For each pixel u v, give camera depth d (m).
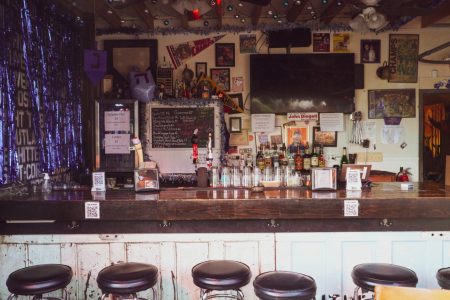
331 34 6.12
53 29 4.74
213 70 6.17
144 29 6.05
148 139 5.70
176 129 5.71
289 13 5.80
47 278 2.61
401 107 6.16
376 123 6.19
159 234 3.31
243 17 6.05
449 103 7.59
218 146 5.70
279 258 3.32
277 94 6.04
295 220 3.31
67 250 3.32
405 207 3.20
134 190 3.75
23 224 3.31
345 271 3.33
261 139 6.14
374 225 3.31
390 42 6.14
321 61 6.02
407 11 4.05
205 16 6.02
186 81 5.98
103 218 3.20
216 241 3.31
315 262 3.33
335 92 6.01
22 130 3.95
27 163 4.04
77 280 3.32
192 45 6.16
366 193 3.49
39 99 4.34
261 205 3.20
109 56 6.08
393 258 3.33
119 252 3.32
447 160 4.04
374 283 2.60
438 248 3.33
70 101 5.24
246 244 3.32
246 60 6.17
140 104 5.70
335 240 3.32
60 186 3.92
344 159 6.11
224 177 4.03
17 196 3.50
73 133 5.32
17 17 3.89
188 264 3.32
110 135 5.55
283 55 6.03
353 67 6.01
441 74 6.13
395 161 6.18
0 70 3.54
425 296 1.69
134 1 3.80
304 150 6.08
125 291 2.55
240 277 2.62
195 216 3.20
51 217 3.22
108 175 5.59
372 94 6.16
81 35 5.60
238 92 6.18
